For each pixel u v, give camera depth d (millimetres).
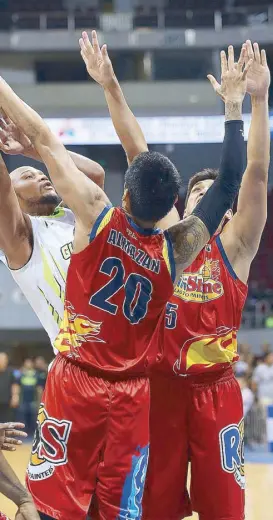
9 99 2570
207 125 17500
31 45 19781
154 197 2488
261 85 2967
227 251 3121
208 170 3350
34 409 14500
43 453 2668
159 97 18250
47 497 2625
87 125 17344
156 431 3066
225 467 3049
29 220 3102
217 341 3064
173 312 3027
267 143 3018
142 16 20531
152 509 3098
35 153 2922
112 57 20078
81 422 2621
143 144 3277
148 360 2648
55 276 3072
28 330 18469
